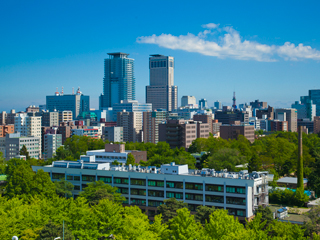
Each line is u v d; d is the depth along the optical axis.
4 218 116.62
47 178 175.50
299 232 106.81
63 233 103.50
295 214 168.25
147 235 109.50
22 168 173.25
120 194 167.88
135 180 176.38
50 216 122.75
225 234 107.94
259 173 168.62
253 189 153.88
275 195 194.88
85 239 117.31
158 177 170.75
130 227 111.31
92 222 120.25
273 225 120.38
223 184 155.88
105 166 195.38
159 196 170.50
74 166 199.75
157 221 120.88
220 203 156.25
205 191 159.62
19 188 167.75
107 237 122.56
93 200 156.62
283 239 100.12
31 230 112.75
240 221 151.00
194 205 161.88
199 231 114.25
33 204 141.62
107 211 123.06
